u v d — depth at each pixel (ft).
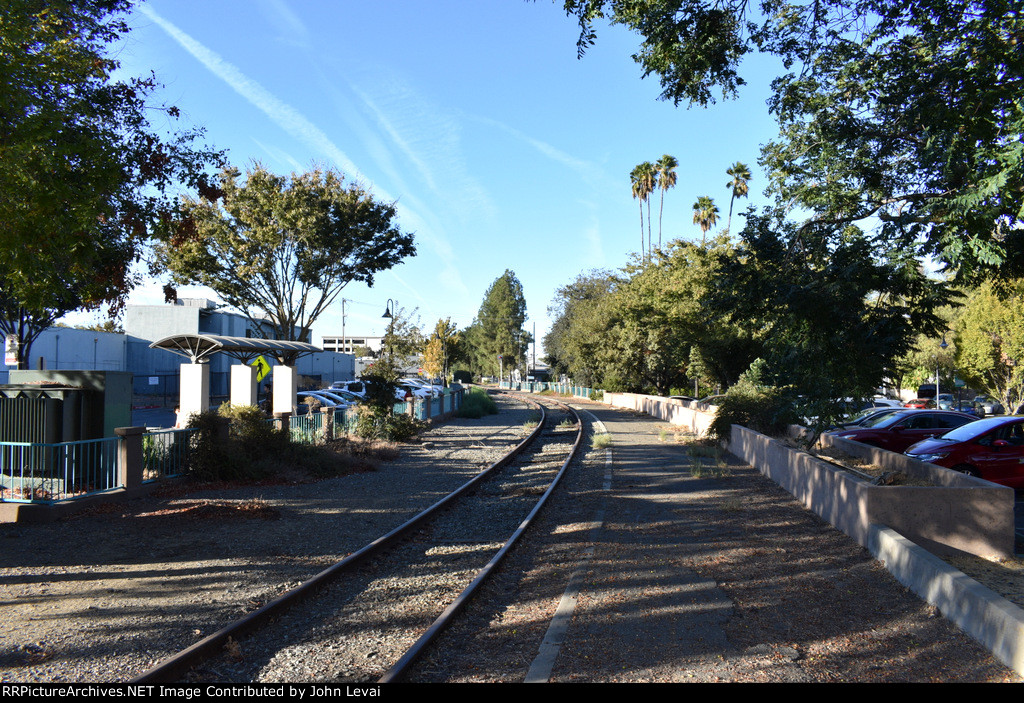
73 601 21.01
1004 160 26.16
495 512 37.09
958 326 96.43
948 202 27.58
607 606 20.44
